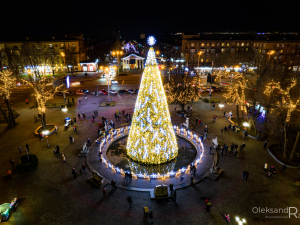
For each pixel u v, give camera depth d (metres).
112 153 30.41
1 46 89.25
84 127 38.84
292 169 26.30
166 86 52.09
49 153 30.16
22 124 40.38
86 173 25.69
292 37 89.12
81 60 97.25
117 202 21.03
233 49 96.81
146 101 24.52
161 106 24.91
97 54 120.31
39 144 32.72
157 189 21.39
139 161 27.50
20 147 30.12
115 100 55.44
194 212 19.75
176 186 23.11
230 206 20.47
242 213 19.66
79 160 28.44
